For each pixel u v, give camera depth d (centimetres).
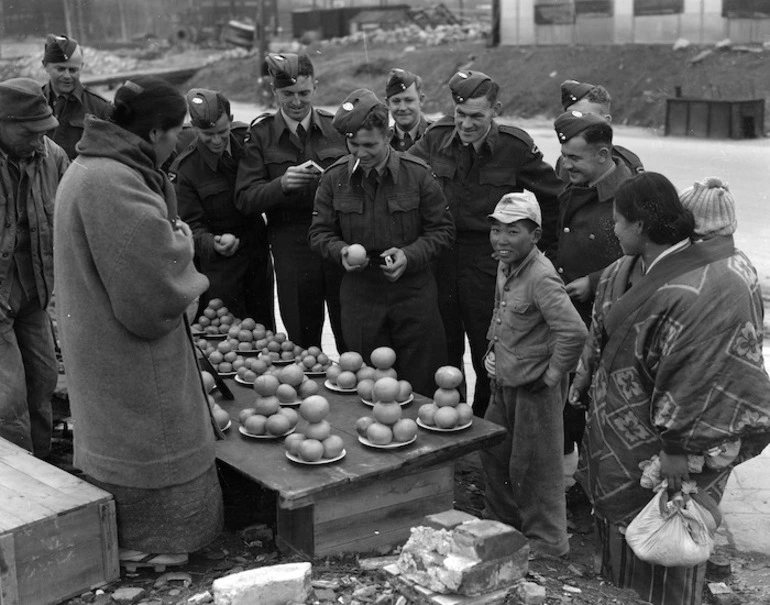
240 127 662
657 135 2489
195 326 622
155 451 387
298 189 611
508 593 361
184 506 397
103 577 393
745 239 1275
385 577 385
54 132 719
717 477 406
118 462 388
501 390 477
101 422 387
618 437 417
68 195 372
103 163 367
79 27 5566
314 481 399
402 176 550
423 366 566
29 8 5462
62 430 595
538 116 3023
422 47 4091
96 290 373
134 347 377
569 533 517
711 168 1845
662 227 387
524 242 446
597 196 514
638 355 401
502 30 3647
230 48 5216
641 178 392
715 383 380
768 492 580
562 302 437
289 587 365
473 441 445
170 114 377
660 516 397
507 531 357
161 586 398
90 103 729
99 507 387
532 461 460
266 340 587
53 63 706
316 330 662
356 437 450
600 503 431
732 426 381
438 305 617
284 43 4909
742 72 2777
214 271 653
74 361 385
